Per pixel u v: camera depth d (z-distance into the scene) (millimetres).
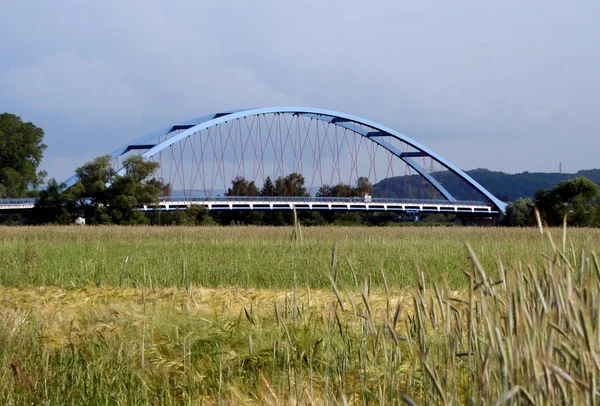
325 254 21781
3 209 75938
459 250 23812
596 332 3137
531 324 3189
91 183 68875
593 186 65438
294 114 97062
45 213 70188
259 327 8227
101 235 37250
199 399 6719
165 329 8836
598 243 22859
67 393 6816
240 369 7176
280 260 19953
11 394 6633
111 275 17609
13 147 102188
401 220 111938
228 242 31453
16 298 13945
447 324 4055
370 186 120312
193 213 75688
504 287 3561
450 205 102500
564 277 3488
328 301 11445
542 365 3010
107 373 7148
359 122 101562
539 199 68375
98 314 10375
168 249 26906
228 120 90062
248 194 106312
